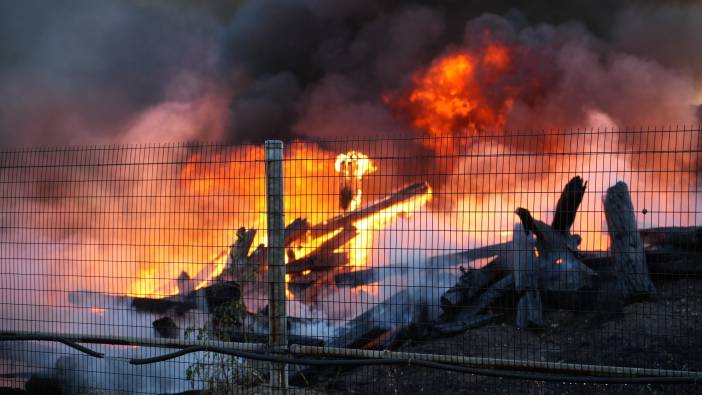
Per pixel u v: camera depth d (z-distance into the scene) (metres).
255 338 6.95
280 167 5.38
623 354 6.71
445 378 6.61
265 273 8.55
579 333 7.38
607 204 8.06
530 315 7.66
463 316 8.02
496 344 7.40
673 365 6.37
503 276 8.29
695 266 8.05
